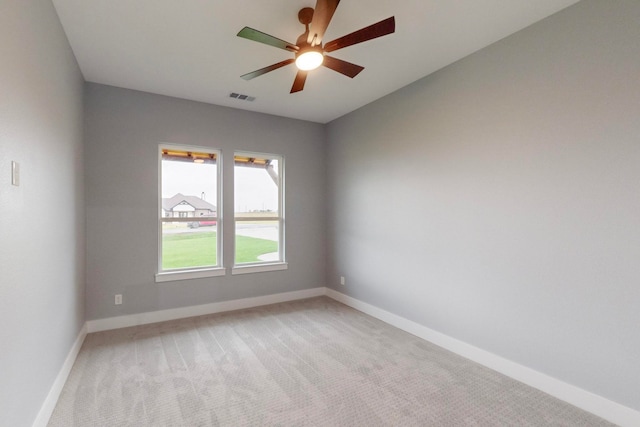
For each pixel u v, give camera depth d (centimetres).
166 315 365
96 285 330
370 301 392
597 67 198
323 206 479
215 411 200
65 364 235
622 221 189
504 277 250
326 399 214
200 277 385
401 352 286
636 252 184
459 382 236
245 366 258
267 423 190
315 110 421
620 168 190
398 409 204
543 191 226
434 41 254
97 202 331
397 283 352
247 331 333
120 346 293
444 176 298
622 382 189
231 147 407
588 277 204
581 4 205
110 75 314
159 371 249
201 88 346
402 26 234
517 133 240
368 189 396
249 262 430
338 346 297
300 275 461
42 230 185
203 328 340
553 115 219
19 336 150
